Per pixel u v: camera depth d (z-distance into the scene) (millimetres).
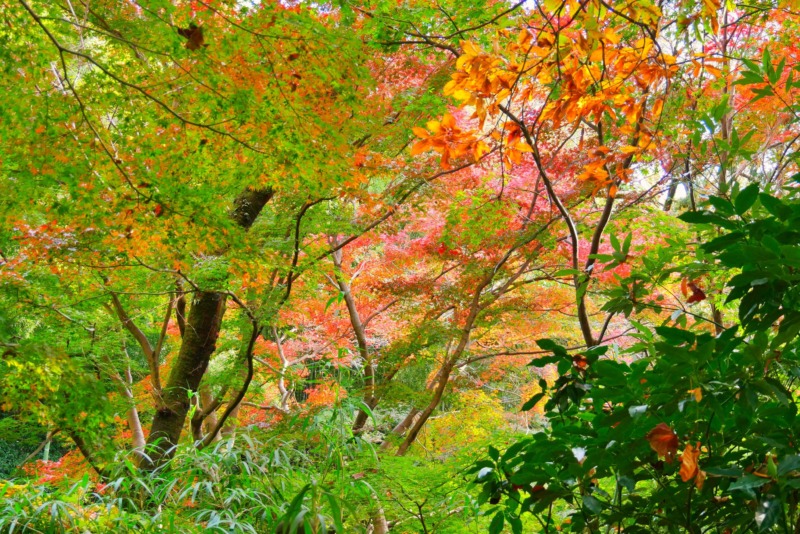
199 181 3328
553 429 1970
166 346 7777
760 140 4836
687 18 2373
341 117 2799
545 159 5621
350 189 4133
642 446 1616
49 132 2471
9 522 2799
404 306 6605
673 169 4004
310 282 5195
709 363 1637
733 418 1644
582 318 3926
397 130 4867
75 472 5582
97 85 2615
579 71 2248
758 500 1475
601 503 1792
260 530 3139
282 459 3461
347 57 2525
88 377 2459
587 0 1941
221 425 5336
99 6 3580
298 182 3318
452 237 6051
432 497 3514
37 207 3182
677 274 5074
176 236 2934
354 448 3609
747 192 1516
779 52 4430
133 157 2758
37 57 2432
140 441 5910
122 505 3221
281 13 2371
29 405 2447
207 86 2516
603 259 2039
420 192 5723
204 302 5750
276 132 2697
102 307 5645
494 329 7035
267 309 4895
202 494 3320
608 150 2740
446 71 5027
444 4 3912
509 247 5977
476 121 5961
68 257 3641
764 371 1569
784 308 1472
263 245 5195
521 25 2920
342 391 4574
